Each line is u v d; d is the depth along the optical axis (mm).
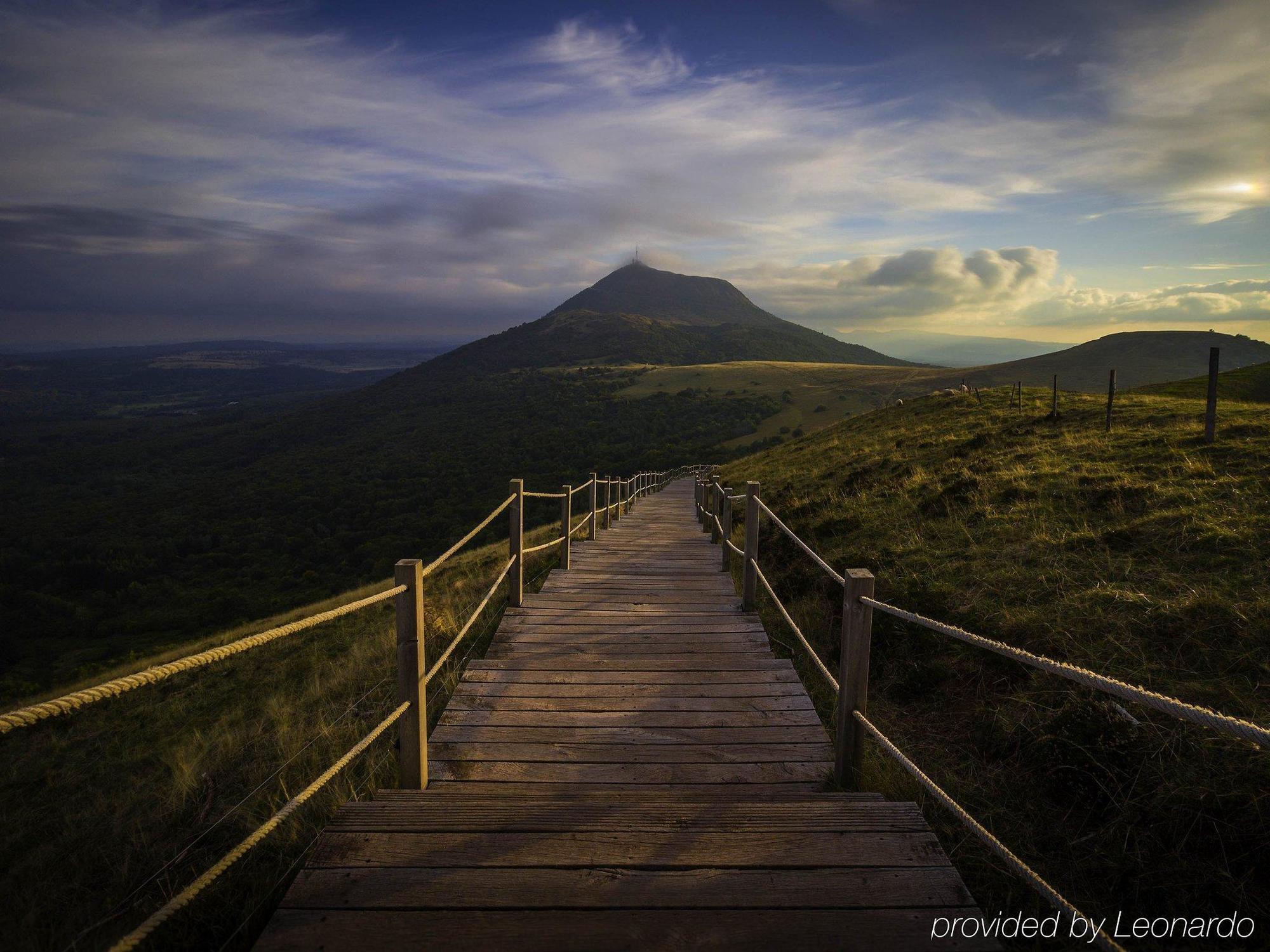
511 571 6723
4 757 6227
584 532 12141
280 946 1912
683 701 4492
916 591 6043
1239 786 2947
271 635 2076
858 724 3287
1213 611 4383
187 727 6047
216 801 3902
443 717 4246
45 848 3688
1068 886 2760
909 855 2344
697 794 2941
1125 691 1652
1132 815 3004
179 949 2480
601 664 5125
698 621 6230
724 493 8688
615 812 2598
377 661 6422
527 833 2443
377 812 2574
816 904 2096
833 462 16828
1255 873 2637
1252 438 8820
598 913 2043
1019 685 4254
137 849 3426
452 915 2027
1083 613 4855
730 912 2061
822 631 6004
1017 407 18812
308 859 2348
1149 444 9711
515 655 5328
